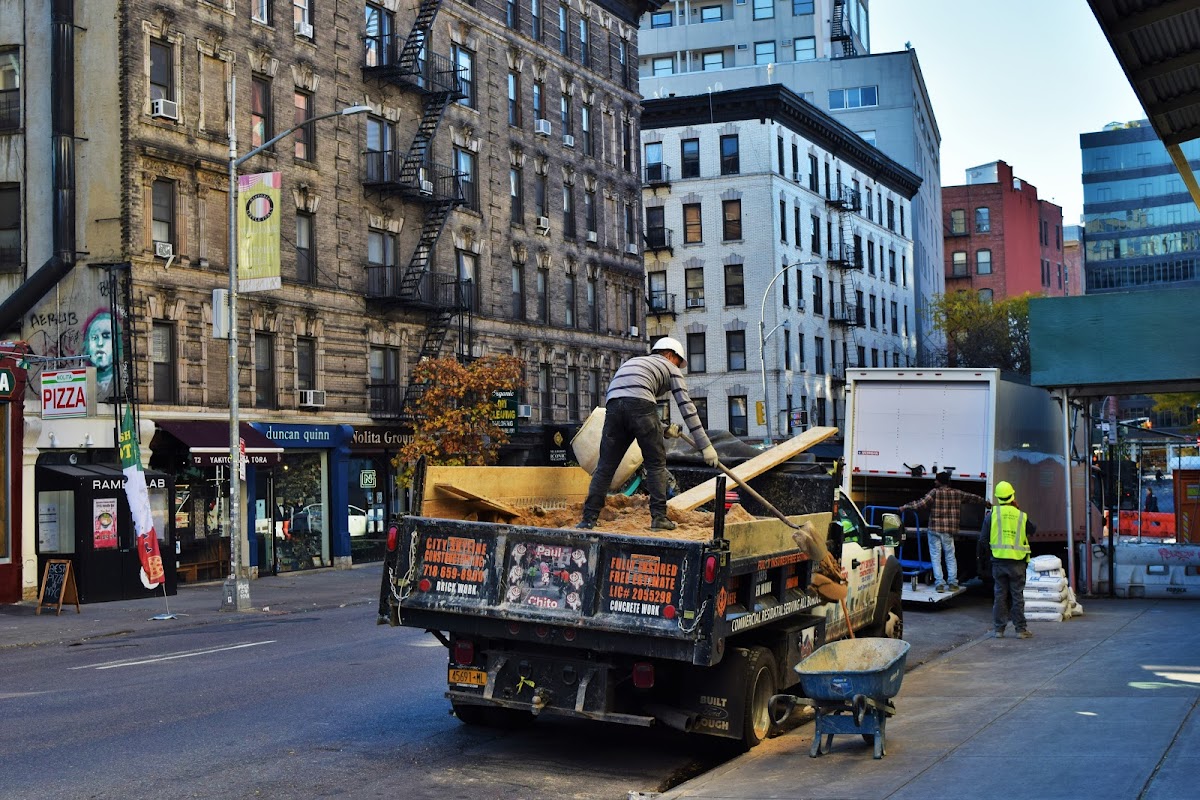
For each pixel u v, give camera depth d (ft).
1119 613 58.70
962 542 73.67
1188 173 41.68
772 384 207.62
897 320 273.33
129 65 93.04
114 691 41.55
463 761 30.27
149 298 93.81
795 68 291.17
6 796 26.50
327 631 61.52
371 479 119.14
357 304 116.47
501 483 33.22
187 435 93.86
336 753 30.99
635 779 28.84
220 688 41.45
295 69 109.81
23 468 82.02
